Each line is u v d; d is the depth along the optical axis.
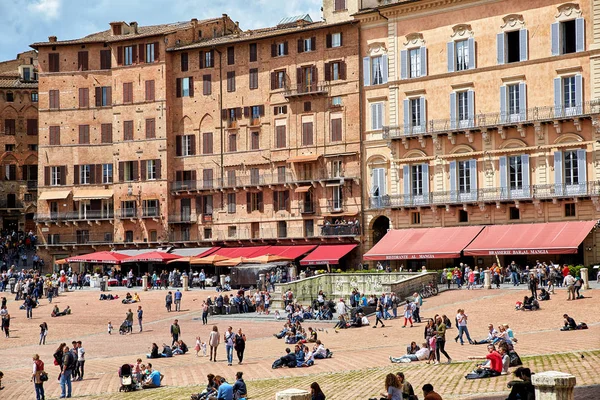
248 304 82.31
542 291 67.94
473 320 62.38
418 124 98.19
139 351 62.66
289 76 108.94
